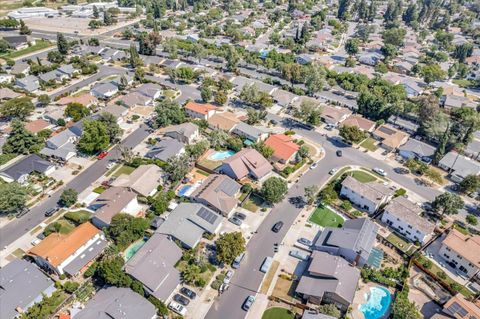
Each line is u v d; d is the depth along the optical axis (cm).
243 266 8900
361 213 10550
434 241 9700
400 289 8294
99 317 7206
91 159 12675
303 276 8369
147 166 11638
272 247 9438
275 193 10375
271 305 7988
